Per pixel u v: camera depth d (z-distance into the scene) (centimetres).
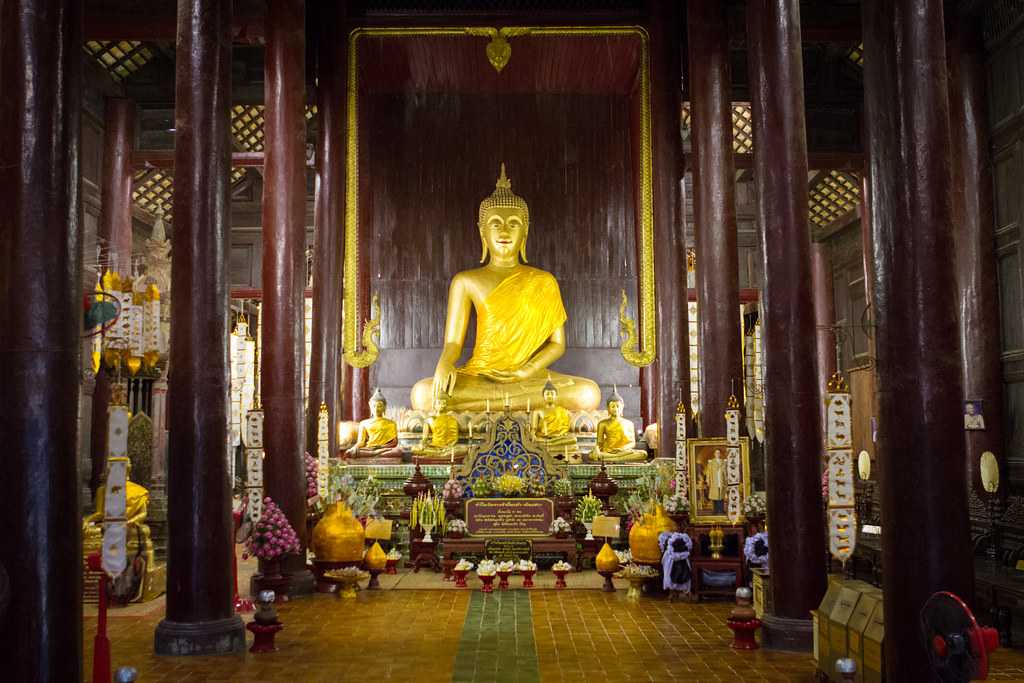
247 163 1770
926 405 569
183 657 823
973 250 1374
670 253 1673
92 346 1020
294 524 1180
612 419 1645
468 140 1970
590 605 1091
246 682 737
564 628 952
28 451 548
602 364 1919
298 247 1237
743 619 848
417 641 890
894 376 579
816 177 2089
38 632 541
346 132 1742
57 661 545
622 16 1781
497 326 1817
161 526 1413
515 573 1309
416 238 1936
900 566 568
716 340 1272
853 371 1998
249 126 2009
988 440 1334
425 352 1902
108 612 1042
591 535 1382
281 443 1187
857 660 655
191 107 880
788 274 865
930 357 571
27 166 566
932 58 586
